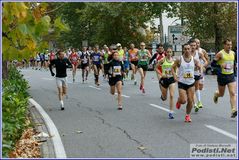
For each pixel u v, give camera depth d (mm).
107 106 18906
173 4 54812
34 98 22375
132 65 29266
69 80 35625
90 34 71562
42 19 7352
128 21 61875
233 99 15055
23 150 10453
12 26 7492
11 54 7945
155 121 14773
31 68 60969
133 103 19578
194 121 14586
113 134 12742
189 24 46375
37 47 8234
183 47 14312
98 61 29938
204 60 17125
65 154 10352
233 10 44812
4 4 6801
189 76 14141
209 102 19062
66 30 7645
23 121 11680
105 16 61344
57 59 18266
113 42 62875
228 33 45312
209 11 45344
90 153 10461
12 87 15617
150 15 58188
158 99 20938
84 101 20844
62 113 17062
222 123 14109
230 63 15141
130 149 10828
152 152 10492
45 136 12422
